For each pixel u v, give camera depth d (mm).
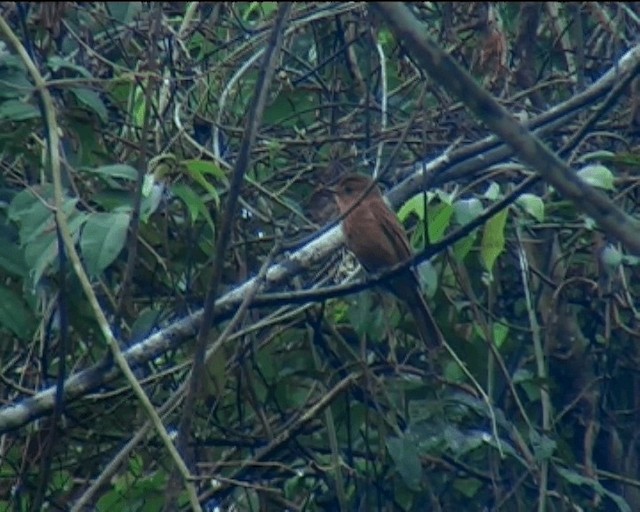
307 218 11562
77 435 10875
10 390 10852
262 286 9641
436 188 10750
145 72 10016
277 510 11633
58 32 10688
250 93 12039
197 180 9930
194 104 11695
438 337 10602
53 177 8578
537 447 10641
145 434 9633
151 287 10836
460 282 11203
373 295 11180
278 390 11445
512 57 12492
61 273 8602
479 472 11328
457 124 11523
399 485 11430
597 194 6551
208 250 10883
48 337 10172
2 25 8688
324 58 12555
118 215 8930
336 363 11242
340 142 11906
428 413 10852
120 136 11094
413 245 10438
